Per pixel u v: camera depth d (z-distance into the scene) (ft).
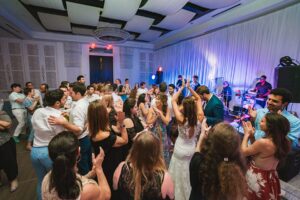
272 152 4.16
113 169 4.92
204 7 14.82
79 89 7.30
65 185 2.56
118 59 29.43
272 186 4.33
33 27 21.43
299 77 8.98
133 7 13.88
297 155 7.84
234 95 17.72
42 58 24.79
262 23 15.24
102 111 4.98
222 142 3.00
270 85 14.06
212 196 2.89
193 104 5.72
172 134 8.21
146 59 31.91
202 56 21.98
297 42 12.84
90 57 27.58
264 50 15.19
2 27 18.15
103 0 13.48
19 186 7.74
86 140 6.94
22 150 11.32
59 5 14.35
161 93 9.78
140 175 3.14
